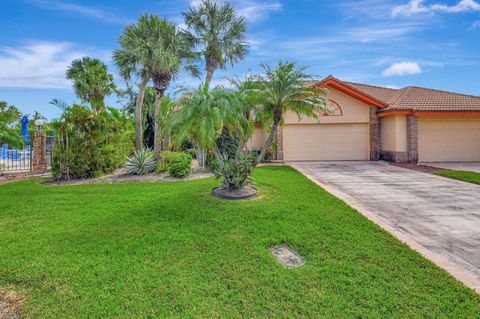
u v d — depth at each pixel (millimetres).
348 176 13555
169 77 17031
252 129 9172
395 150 18578
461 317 3322
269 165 17750
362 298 3672
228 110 7906
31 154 16297
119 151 15078
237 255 4859
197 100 7957
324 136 20156
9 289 3938
